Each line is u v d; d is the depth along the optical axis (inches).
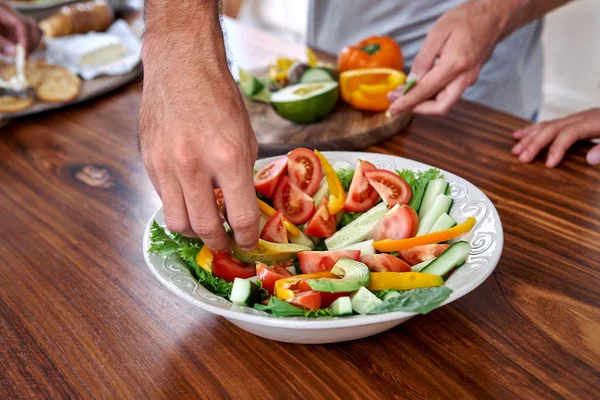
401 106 49.1
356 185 35.8
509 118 53.5
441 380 27.2
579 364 27.6
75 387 28.1
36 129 57.8
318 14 77.7
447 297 25.4
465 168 45.8
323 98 51.3
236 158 25.6
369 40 60.5
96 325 32.0
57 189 46.8
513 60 70.1
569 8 98.7
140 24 86.2
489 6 48.1
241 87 59.4
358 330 26.2
